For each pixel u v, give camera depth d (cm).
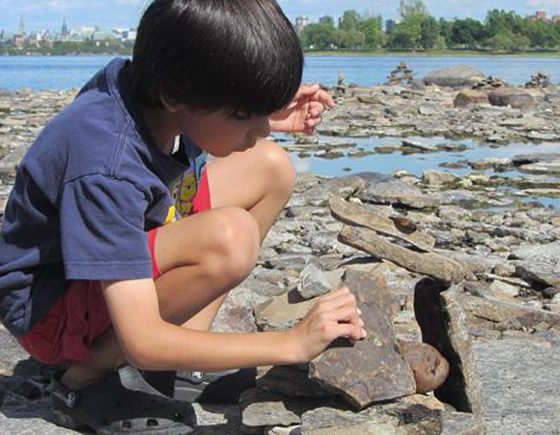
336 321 266
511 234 676
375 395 279
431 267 308
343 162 1081
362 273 313
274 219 331
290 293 323
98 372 290
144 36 254
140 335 254
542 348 380
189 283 270
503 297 498
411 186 827
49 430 300
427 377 296
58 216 268
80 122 260
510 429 305
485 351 375
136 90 262
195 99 250
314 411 278
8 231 280
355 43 10719
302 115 338
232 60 244
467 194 859
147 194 260
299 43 257
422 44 10662
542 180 950
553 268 546
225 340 262
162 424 283
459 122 1570
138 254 254
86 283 274
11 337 391
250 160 324
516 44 10125
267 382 298
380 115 1686
